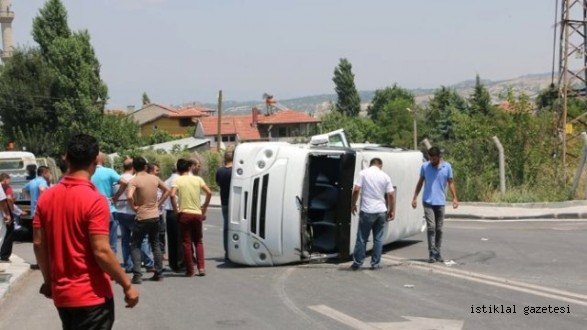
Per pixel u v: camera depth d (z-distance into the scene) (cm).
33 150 6147
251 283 1114
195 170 1242
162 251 1230
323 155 1275
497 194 2367
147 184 1138
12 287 1099
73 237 491
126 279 504
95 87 6362
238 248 1271
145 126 9806
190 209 1198
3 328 850
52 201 500
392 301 944
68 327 504
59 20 6438
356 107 11219
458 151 2578
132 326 834
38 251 507
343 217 1273
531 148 2489
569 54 2766
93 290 493
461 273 1157
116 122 6662
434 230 1275
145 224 1135
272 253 1261
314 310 898
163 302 978
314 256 1288
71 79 6281
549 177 2400
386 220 1230
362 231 1205
